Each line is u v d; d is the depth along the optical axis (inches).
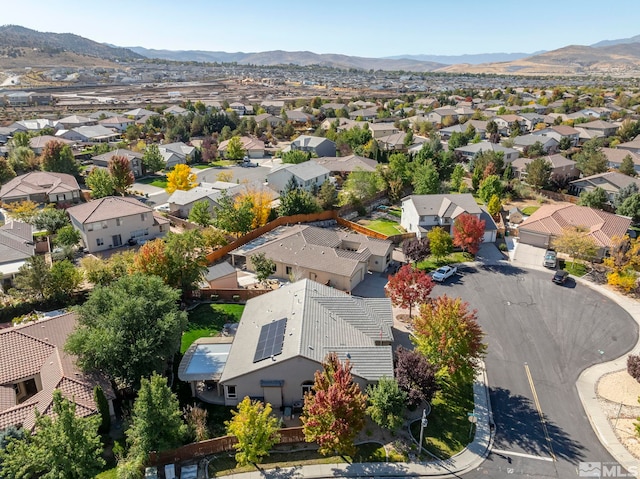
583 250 2033.7
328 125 5851.4
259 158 4741.6
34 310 1681.8
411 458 1050.1
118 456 1024.9
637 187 2906.0
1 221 2623.0
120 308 1204.5
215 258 2177.7
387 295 1868.8
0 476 892.6
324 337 1267.2
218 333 1585.9
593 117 5762.8
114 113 7106.3
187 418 1139.3
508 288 1904.5
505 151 3946.9
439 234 2094.0
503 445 1101.1
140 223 2426.2
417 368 1152.2
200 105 7386.8
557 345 1502.2
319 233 2244.1
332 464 1032.2
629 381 1323.8
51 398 1102.4
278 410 1200.8
